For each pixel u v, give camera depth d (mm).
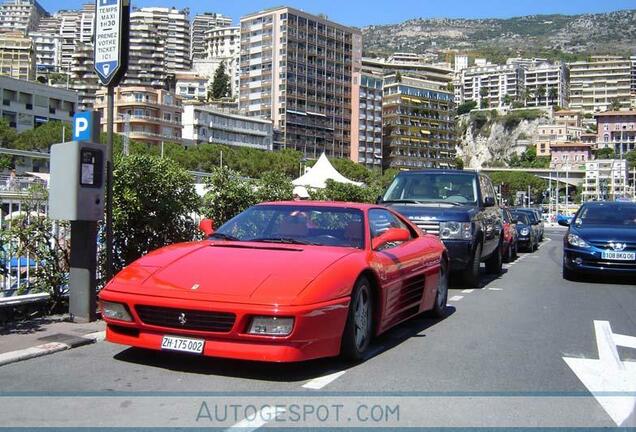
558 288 11875
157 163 8734
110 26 7543
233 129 128875
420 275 7453
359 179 107500
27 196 7516
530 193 119875
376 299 6191
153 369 5445
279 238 6422
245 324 4930
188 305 5016
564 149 151750
